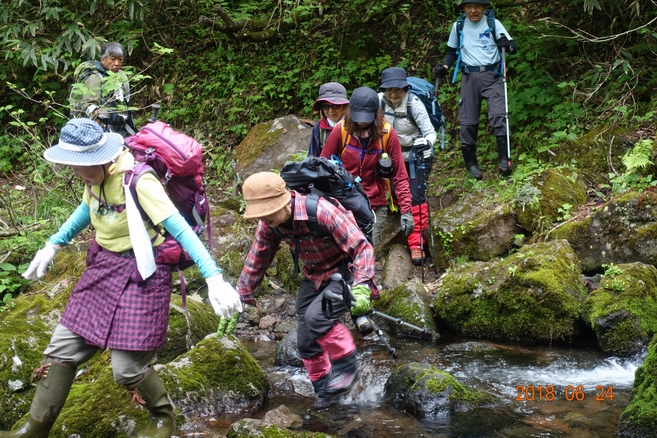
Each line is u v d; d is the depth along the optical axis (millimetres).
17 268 5387
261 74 8539
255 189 2789
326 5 9211
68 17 7797
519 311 4344
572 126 6559
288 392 3629
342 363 3312
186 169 2645
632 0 7141
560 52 7609
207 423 3195
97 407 2988
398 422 3135
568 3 7918
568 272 4434
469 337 4527
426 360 4000
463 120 6379
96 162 2371
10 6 7398
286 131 7117
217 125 8328
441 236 5531
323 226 2904
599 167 5891
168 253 2547
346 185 3215
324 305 2936
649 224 4664
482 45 6168
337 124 4523
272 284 5441
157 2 8828
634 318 3926
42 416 2512
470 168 6516
